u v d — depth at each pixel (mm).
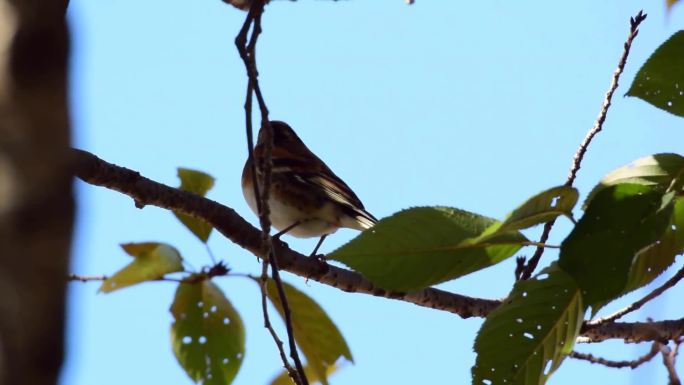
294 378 7859
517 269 9773
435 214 6727
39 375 2637
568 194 6449
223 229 9820
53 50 2742
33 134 2713
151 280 8117
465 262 6926
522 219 6605
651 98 7332
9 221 2664
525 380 7375
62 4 2875
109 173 9250
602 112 10102
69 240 2717
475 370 7406
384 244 6758
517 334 7320
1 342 2627
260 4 8172
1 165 2686
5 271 2643
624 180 6633
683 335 11148
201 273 8258
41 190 2691
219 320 8398
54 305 2672
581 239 6324
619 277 6312
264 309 7895
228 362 8414
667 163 6574
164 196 9406
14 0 2734
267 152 8039
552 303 7195
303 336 8547
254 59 8086
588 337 11047
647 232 6316
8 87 2709
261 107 8039
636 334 11062
